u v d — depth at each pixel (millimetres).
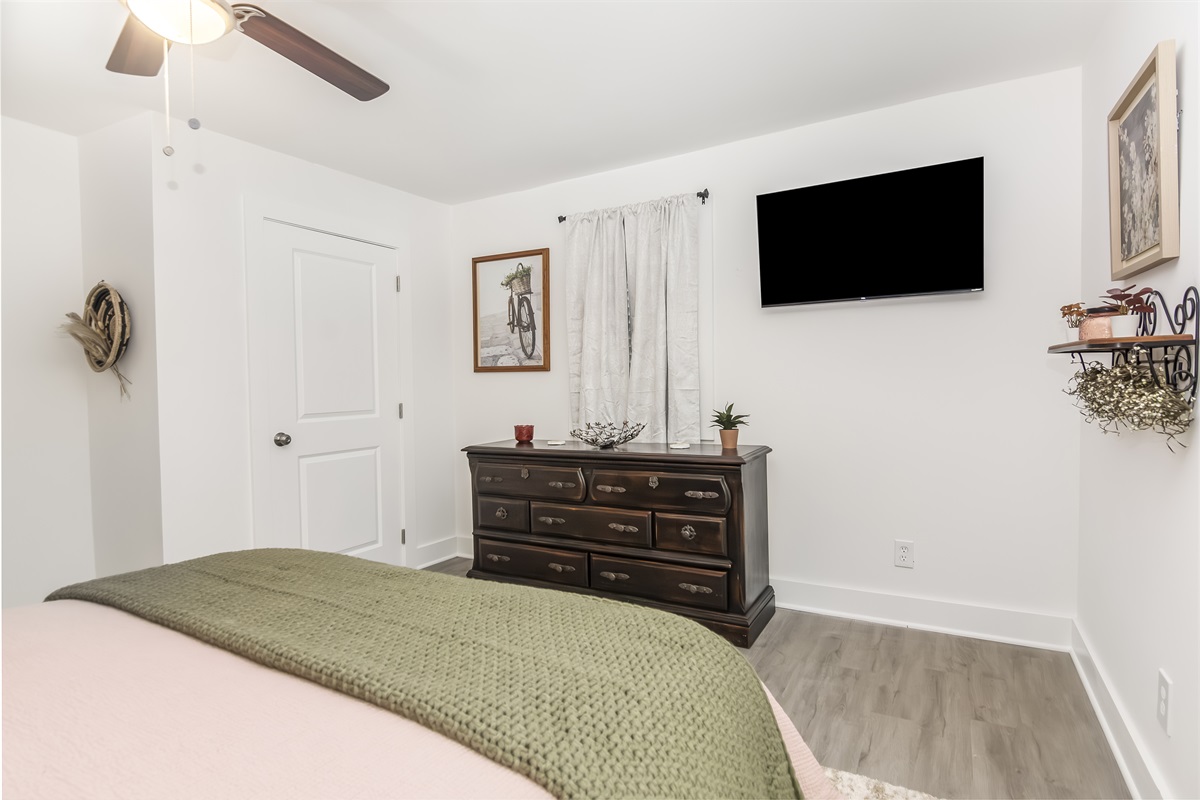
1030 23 2037
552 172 3395
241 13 1532
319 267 3174
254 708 861
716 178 3078
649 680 944
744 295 3021
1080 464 2348
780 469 2951
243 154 2857
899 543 2707
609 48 2152
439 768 719
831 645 2508
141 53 1700
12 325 2588
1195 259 1306
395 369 3586
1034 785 1628
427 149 3021
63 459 2738
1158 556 1491
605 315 3322
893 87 2490
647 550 2750
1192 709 1283
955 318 2572
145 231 2535
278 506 2951
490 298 3830
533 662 979
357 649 1026
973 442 2555
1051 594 2434
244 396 2826
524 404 3742
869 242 2633
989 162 2492
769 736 1030
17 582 2596
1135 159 1648
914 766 1714
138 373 2584
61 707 857
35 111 2527
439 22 1972
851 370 2785
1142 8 1653
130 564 2646
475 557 3256
